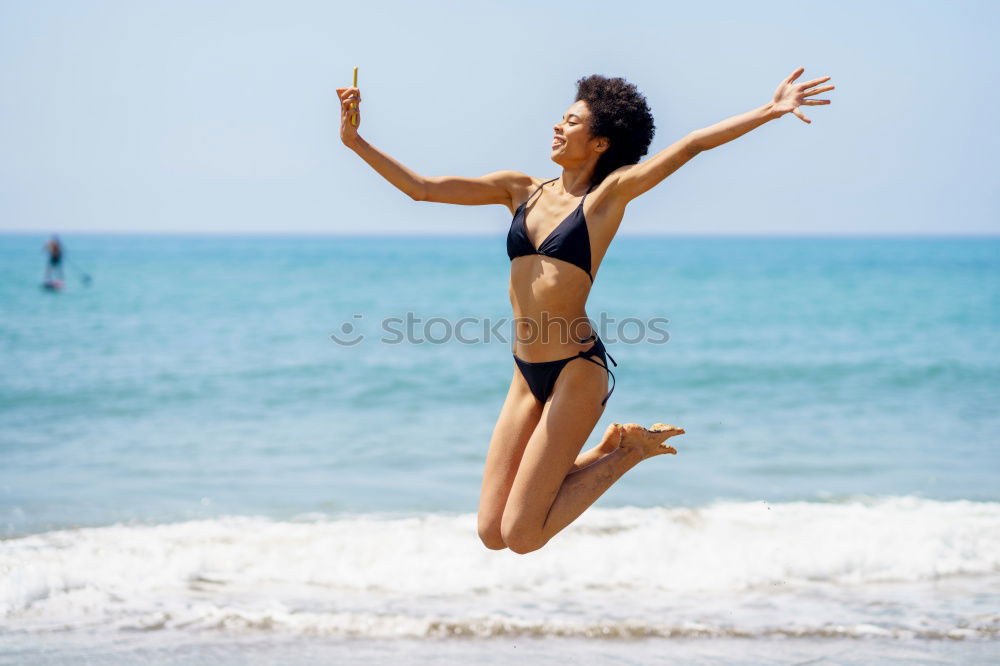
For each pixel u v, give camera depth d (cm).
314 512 1066
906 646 693
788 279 6531
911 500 1124
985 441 1490
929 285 5791
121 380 2059
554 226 542
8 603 760
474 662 663
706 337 3053
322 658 668
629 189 519
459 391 1972
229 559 880
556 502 544
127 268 7850
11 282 5538
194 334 3006
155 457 1355
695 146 495
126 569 843
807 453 1400
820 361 2444
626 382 2122
